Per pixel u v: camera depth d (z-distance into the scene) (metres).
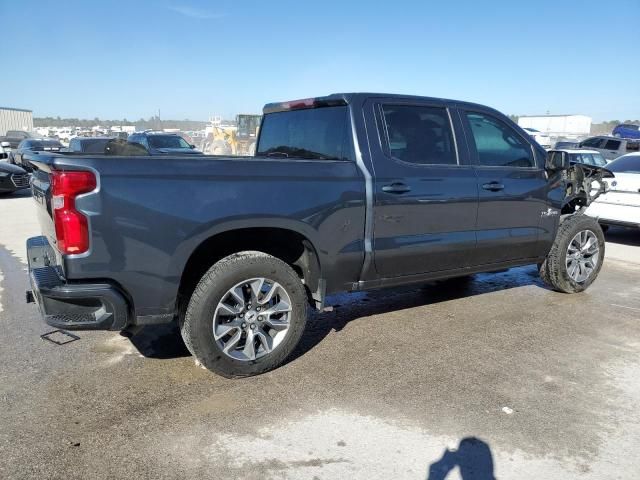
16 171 14.45
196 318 3.38
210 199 3.30
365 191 3.92
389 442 2.93
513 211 4.89
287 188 3.57
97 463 2.72
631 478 2.64
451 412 3.24
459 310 5.21
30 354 4.04
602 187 5.92
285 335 3.71
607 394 3.49
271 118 5.05
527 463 2.75
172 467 2.70
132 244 3.11
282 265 3.63
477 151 4.70
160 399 3.37
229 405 3.30
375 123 4.11
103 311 3.13
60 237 3.00
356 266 3.99
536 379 3.70
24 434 2.96
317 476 2.64
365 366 3.89
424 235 4.28
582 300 5.58
